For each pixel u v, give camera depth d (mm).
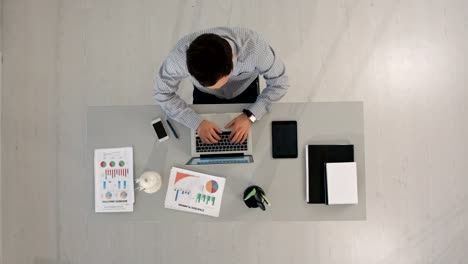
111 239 2564
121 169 1671
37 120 2623
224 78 1171
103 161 1675
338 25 2629
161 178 1668
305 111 1679
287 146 1669
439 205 2566
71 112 2625
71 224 2576
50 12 2637
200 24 2629
